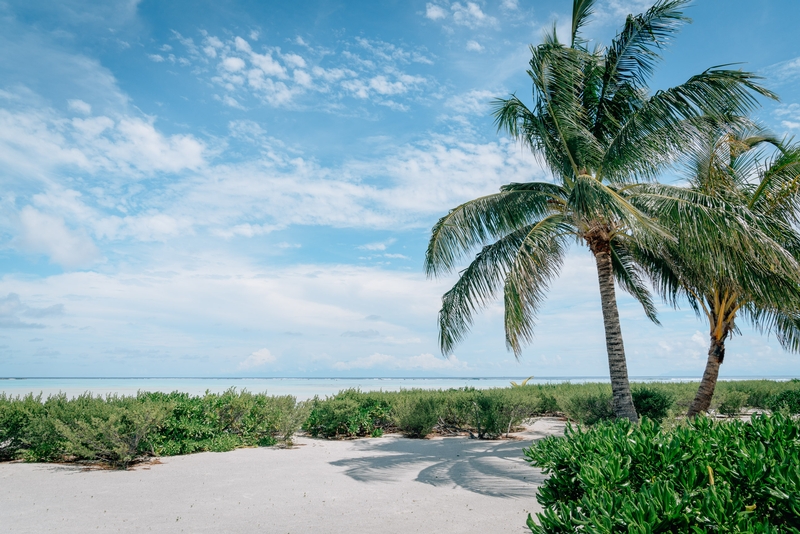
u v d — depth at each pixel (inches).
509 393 581.0
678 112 368.2
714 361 521.7
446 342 474.6
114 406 394.6
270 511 239.6
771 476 99.3
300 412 495.8
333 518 227.3
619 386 410.3
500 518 227.5
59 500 258.4
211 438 449.7
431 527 213.3
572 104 392.8
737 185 492.7
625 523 88.7
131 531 207.3
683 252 397.4
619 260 555.8
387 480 314.7
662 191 395.5
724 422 148.7
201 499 262.7
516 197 454.6
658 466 119.3
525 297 414.3
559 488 130.8
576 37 443.2
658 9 398.0
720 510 87.7
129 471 340.5
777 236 398.6
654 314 621.6
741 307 512.4
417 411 543.8
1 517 226.4
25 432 375.2
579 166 410.0
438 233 455.8
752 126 431.5
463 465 368.2
